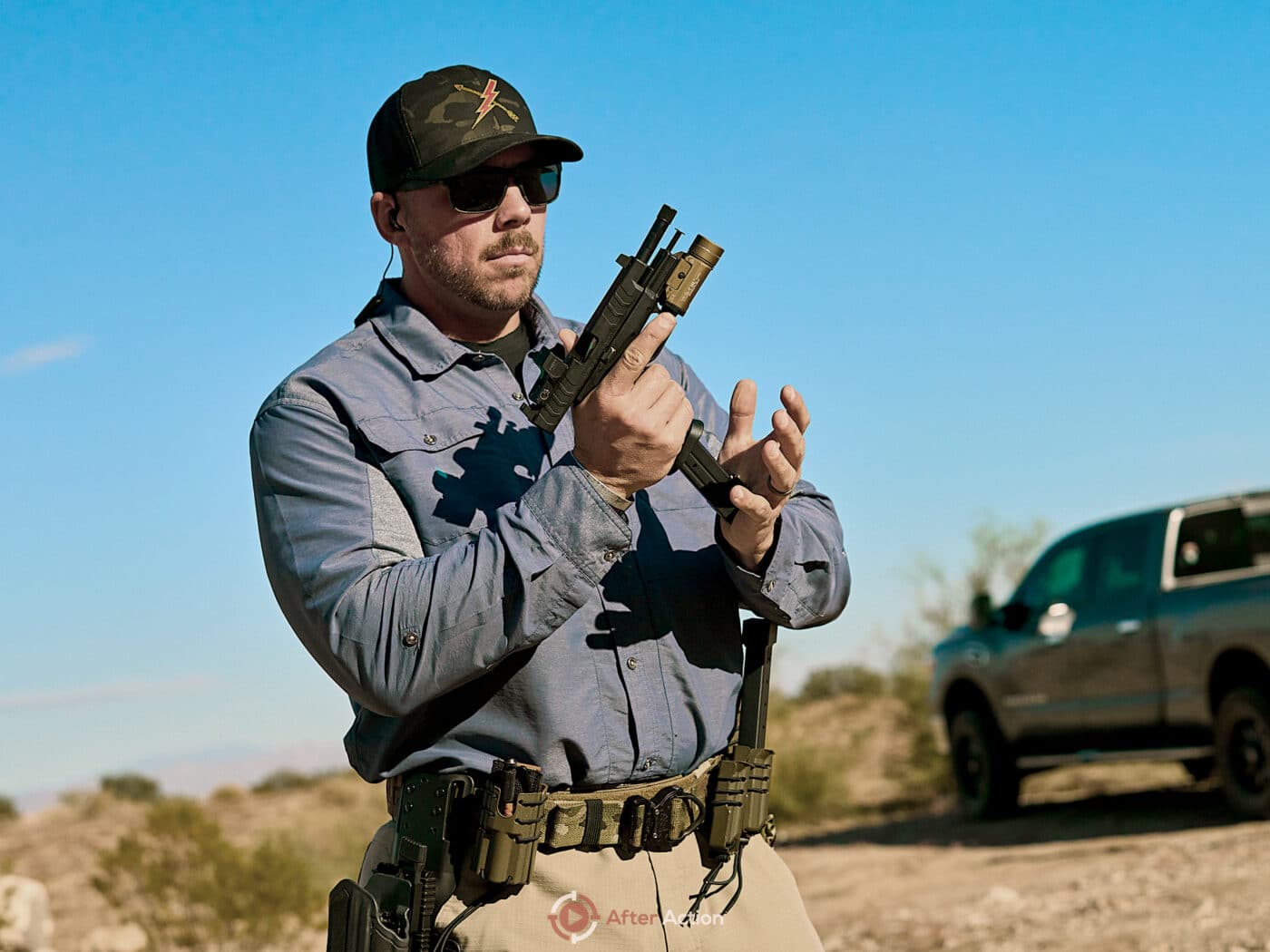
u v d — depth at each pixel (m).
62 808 18.41
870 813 13.43
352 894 2.21
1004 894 7.25
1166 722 9.16
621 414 2.06
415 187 2.39
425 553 2.29
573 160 2.48
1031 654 10.34
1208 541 9.36
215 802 19.92
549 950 2.20
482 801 2.20
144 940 8.69
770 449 2.26
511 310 2.48
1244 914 5.93
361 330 2.44
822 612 2.48
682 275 2.14
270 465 2.31
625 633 2.33
